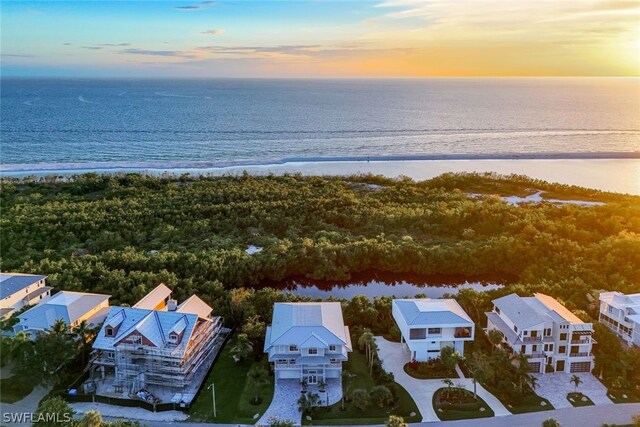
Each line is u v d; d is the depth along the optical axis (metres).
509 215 115.31
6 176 167.88
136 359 58.66
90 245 99.94
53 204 123.88
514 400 56.88
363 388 59.09
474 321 73.44
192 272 86.06
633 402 57.41
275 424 50.44
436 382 61.00
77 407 55.72
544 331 63.22
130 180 149.62
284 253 94.94
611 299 70.50
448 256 96.44
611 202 134.88
